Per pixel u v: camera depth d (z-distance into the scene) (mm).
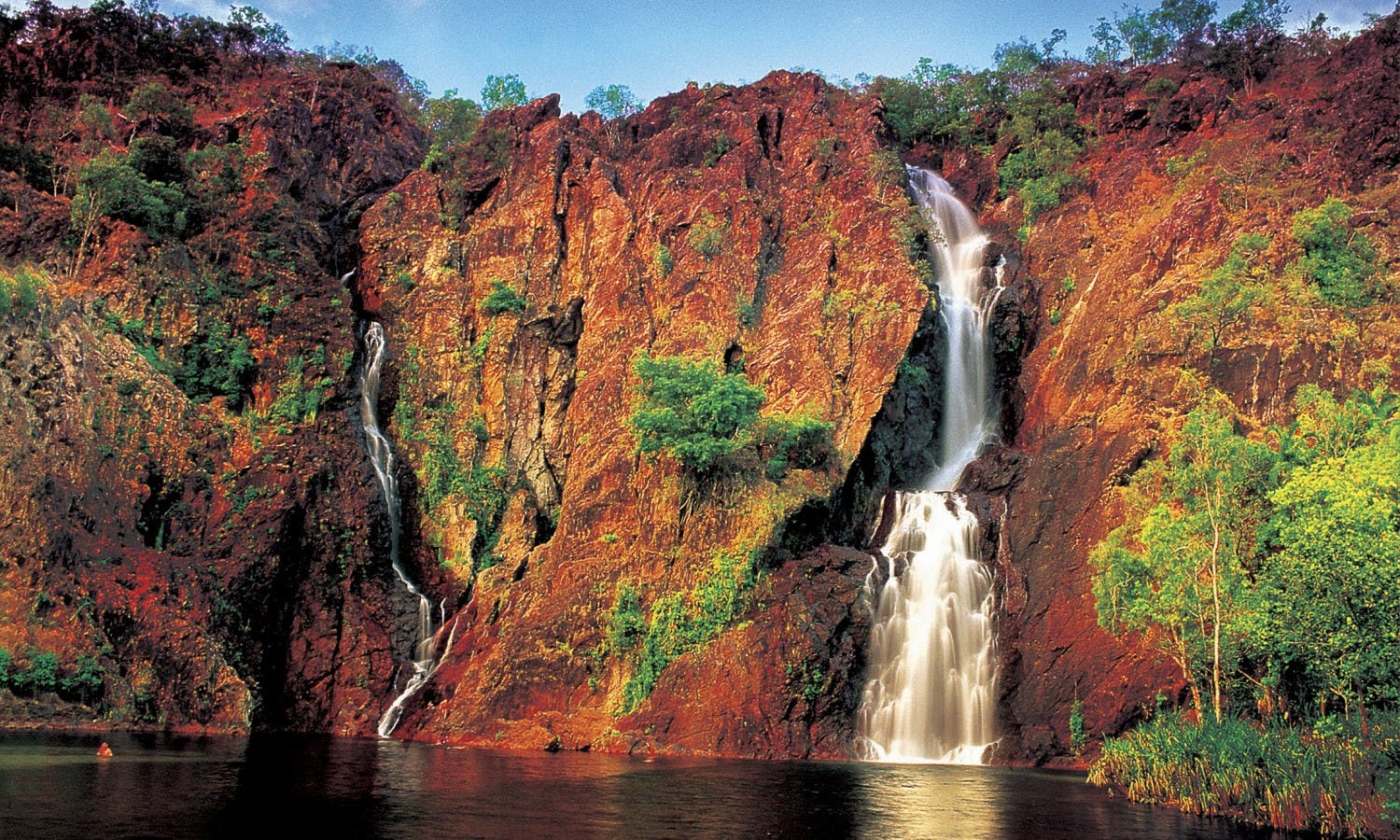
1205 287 45594
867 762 39062
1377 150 54969
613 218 58438
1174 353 46188
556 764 33781
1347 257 47375
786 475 46031
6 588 40062
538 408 55531
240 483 47375
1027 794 29125
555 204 59969
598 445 50156
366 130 69688
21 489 41969
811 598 42031
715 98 70125
